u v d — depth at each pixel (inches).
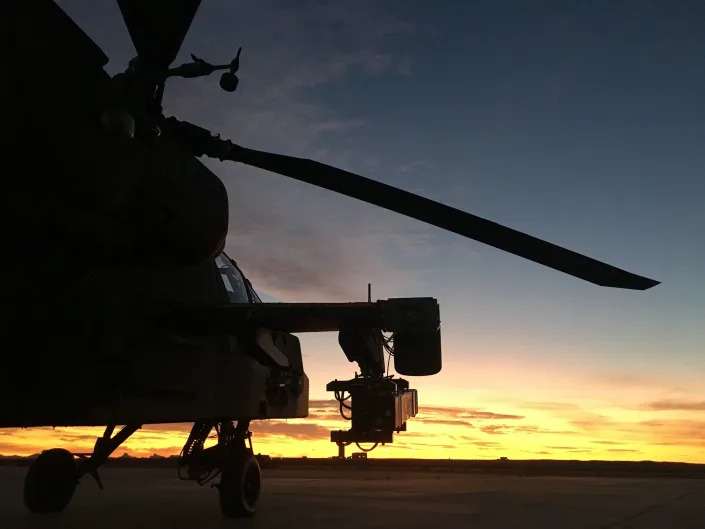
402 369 169.9
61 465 259.0
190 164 144.6
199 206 148.8
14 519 239.3
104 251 137.6
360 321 177.3
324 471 543.2
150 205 135.7
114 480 461.1
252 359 226.4
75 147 114.6
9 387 132.6
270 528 214.7
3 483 416.8
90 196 122.6
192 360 188.9
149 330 169.0
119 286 158.6
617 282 108.7
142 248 147.0
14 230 122.8
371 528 214.8
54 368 141.1
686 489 373.4
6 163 111.9
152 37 108.3
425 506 282.7
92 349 150.3
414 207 115.4
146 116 125.3
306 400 271.6
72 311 144.2
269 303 192.5
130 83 117.0
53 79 109.7
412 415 286.7
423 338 170.1
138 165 128.7
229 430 250.1
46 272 134.9
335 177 118.0
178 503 298.8
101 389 152.5
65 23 111.0
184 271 192.7
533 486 398.3
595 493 348.5
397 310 170.9
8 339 131.3
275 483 421.1
